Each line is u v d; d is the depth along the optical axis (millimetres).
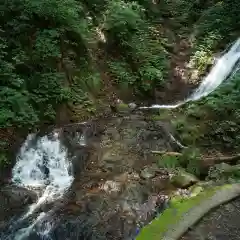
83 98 10578
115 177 8219
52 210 7391
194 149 8820
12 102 9023
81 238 6742
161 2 14141
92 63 11375
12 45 9914
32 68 9977
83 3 12180
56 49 10297
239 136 8930
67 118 10070
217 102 9695
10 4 10242
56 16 10672
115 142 9297
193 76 12422
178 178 7863
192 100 11203
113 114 10719
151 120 10117
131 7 12953
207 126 9344
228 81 10547
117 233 6762
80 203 7512
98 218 7082
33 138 9055
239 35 12539
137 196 7602
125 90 11555
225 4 13766
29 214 7363
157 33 13055
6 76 9312
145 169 8352
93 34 11828
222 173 7730
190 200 6570
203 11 14055
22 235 7008
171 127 9625
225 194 6668
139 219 7043
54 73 10195
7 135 8758
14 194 7797
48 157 9016
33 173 8695
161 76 11938
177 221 6016
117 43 12062
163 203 7250
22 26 10117
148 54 12258
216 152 8828
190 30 13523
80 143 9258
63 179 8547
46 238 6910
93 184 8070
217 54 12508
